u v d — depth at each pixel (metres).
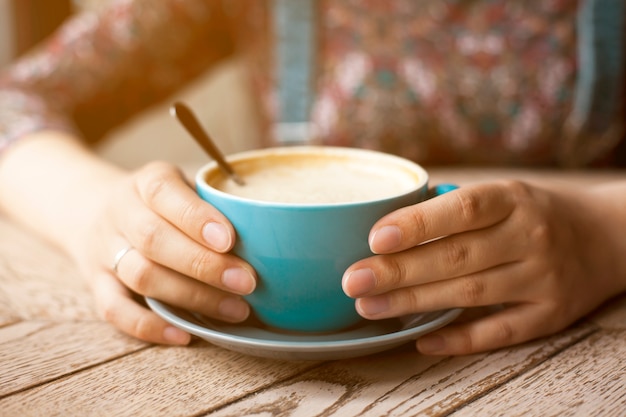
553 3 0.79
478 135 0.85
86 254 0.51
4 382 0.41
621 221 0.50
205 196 0.44
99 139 0.87
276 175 0.49
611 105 0.81
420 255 0.43
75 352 0.44
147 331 0.45
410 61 0.82
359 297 0.43
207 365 0.43
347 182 0.48
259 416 0.39
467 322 0.45
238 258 0.43
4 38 1.13
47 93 0.79
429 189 0.46
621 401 0.40
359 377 0.42
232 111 1.37
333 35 0.84
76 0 1.16
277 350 0.41
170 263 0.44
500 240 0.44
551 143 0.84
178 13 0.87
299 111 0.86
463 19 0.81
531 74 0.81
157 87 0.90
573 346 0.45
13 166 0.64
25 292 0.51
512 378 0.42
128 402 0.40
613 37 0.79
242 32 0.91
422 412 0.39
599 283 0.48
